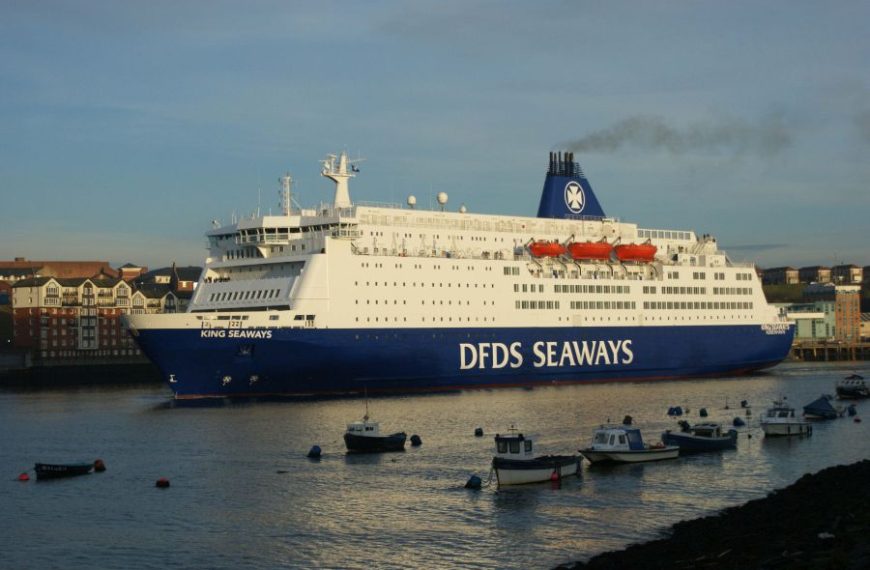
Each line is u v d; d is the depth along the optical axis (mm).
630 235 134500
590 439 78125
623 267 128625
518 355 116500
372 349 104875
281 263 106812
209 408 96062
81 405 114875
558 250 120438
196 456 72938
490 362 114062
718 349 135750
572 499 58500
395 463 69438
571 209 132250
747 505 54250
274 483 63562
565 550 48531
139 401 118688
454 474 65875
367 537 51219
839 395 112750
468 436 79875
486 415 91062
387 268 106500
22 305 186000
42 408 111812
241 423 86562
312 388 103938
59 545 50594
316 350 101688
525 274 117750
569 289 121375
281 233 109688
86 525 54312
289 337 100375
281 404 98375
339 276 103375
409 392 109312
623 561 44250
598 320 123938
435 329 109500
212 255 115938
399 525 53312
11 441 83000
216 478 65375
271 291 104875
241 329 98625
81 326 187250
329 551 49062
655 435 80625
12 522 55125
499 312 115125
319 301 102062
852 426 89000
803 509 50500
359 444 73312
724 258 138750
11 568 47125
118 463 71250
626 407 98125
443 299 110500
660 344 129750
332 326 102500
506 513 55406
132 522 54781
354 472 66625
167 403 109812
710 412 96625
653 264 131125
